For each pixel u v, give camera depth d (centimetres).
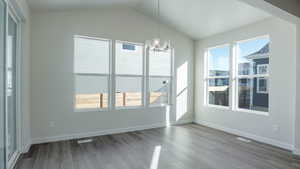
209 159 296
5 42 225
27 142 328
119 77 458
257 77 407
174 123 535
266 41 389
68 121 394
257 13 365
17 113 304
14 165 270
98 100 435
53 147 345
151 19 491
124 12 454
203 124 534
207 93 536
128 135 429
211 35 506
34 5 330
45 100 372
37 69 364
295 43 330
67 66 391
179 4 403
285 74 346
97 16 421
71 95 396
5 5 224
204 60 533
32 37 359
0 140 215
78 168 263
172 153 320
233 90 454
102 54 439
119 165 273
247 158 300
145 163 280
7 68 235
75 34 398
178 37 535
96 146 353
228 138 407
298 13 285
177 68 536
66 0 330
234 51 453
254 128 402
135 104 480
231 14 390
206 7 388
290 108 339
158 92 513
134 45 477
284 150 337
